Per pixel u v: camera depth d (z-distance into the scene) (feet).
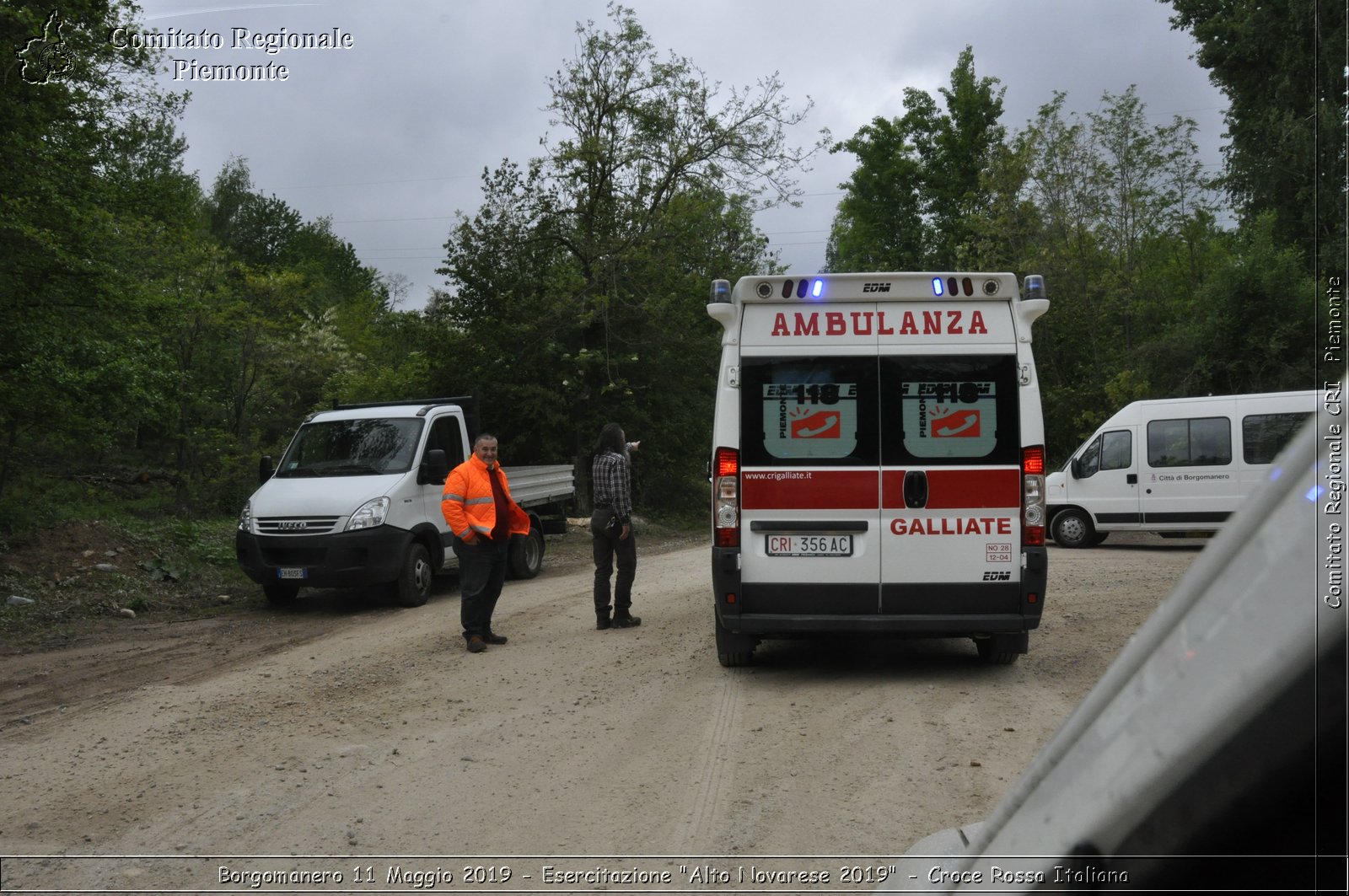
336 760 18.89
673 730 20.58
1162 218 100.37
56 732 21.58
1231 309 75.97
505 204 86.79
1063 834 3.06
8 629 35.96
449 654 29.27
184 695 24.77
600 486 32.78
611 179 87.61
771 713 21.77
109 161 50.21
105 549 45.85
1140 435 55.52
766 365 24.79
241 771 18.34
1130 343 96.43
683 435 93.04
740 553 24.63
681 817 15.57
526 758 18.86
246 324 84.48
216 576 47.52
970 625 24.12
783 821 15.29
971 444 24.44
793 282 24.71
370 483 39.91
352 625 35.99
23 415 48.65
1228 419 54.08
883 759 18.24
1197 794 2.48
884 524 24.43
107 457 87.81
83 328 48.52
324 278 211.20
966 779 17.03
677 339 88.53
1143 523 55.16
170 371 53.47
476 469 29.71
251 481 79.92
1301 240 72.28
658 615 35.40
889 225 150.30
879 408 24.59
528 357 85.66
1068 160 97.14
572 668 26.91
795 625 24.36
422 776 17.87
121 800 16.85
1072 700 22.49
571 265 89.25
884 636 25.13
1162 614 2.84
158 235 69.62
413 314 89.25
